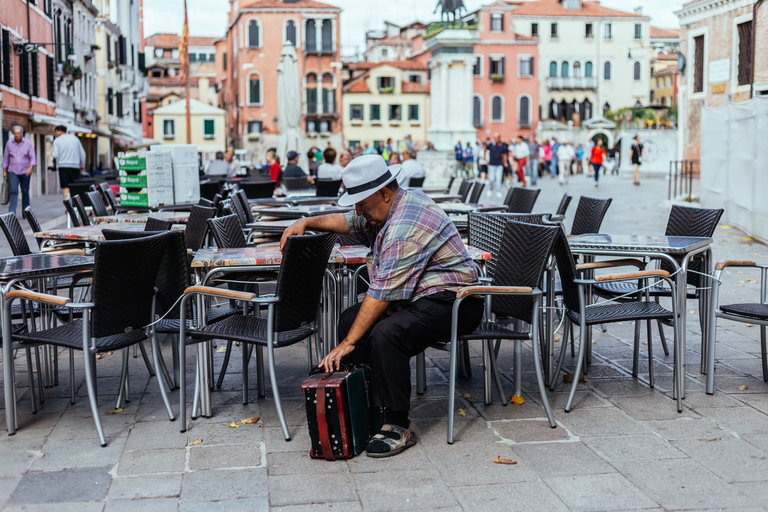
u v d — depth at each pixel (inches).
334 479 168.1
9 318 193.3
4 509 154.8
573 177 1836.9
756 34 1000.2
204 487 164.4
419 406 215.6
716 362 257.4
